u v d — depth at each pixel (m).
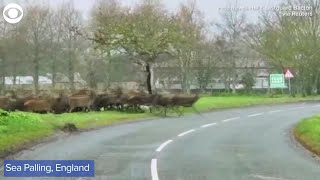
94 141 20.75
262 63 80.06
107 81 66.00
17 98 32.94
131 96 37.59
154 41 43.25
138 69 59.53
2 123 23.28
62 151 17.56
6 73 64.69
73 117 30.41
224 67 76.00
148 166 14.30
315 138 19.97
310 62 61.47
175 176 12.69
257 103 48.69
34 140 20.62
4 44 61.28
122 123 29.97
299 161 15.41
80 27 68.94
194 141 20.77
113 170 13.59
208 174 13.02
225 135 23.09
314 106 44.34
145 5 54.19
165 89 72.19
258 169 13.88
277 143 20.06
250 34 73.88
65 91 42.31
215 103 46.00
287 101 51.66
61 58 69.44
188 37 55.38
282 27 62.59
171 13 52.31
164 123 29.95
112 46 43.91
